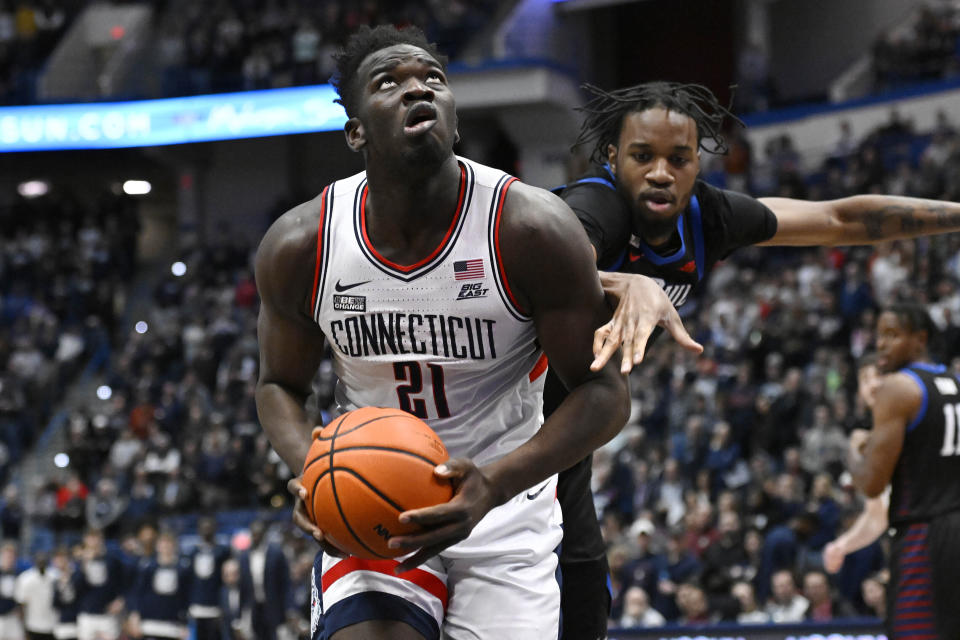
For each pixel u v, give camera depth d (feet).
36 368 52.49
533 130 59.62
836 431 31.12
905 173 45.83
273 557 29.76
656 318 7.41
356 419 7.25
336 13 63.16
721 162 52.75
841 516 26.45
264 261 7.98
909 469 11.98
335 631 8.09
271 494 38.29
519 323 7.78
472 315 7.67
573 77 59.67
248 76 61.52
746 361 36.01
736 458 31.91
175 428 44.39
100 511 39.83
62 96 66.23
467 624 8.34
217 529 37.47
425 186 7.43
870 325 35.76
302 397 8.61
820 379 34.14
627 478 31.76
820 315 38.34
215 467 39.93
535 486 8.17
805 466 30.89
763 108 60.49
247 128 59.47
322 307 7.91
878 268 38.09
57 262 62.13
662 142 9.41
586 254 7.59
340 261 7.75
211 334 50.62
